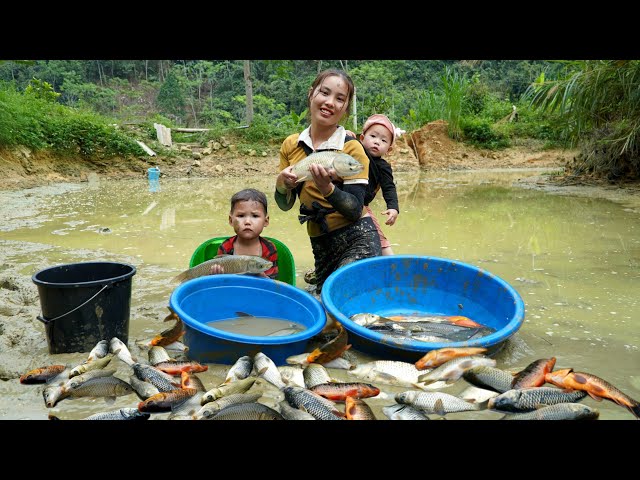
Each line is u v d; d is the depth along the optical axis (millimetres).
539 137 10984
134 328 1854
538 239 3402
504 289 1816
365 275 1991
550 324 1914
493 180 7582
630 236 3463
